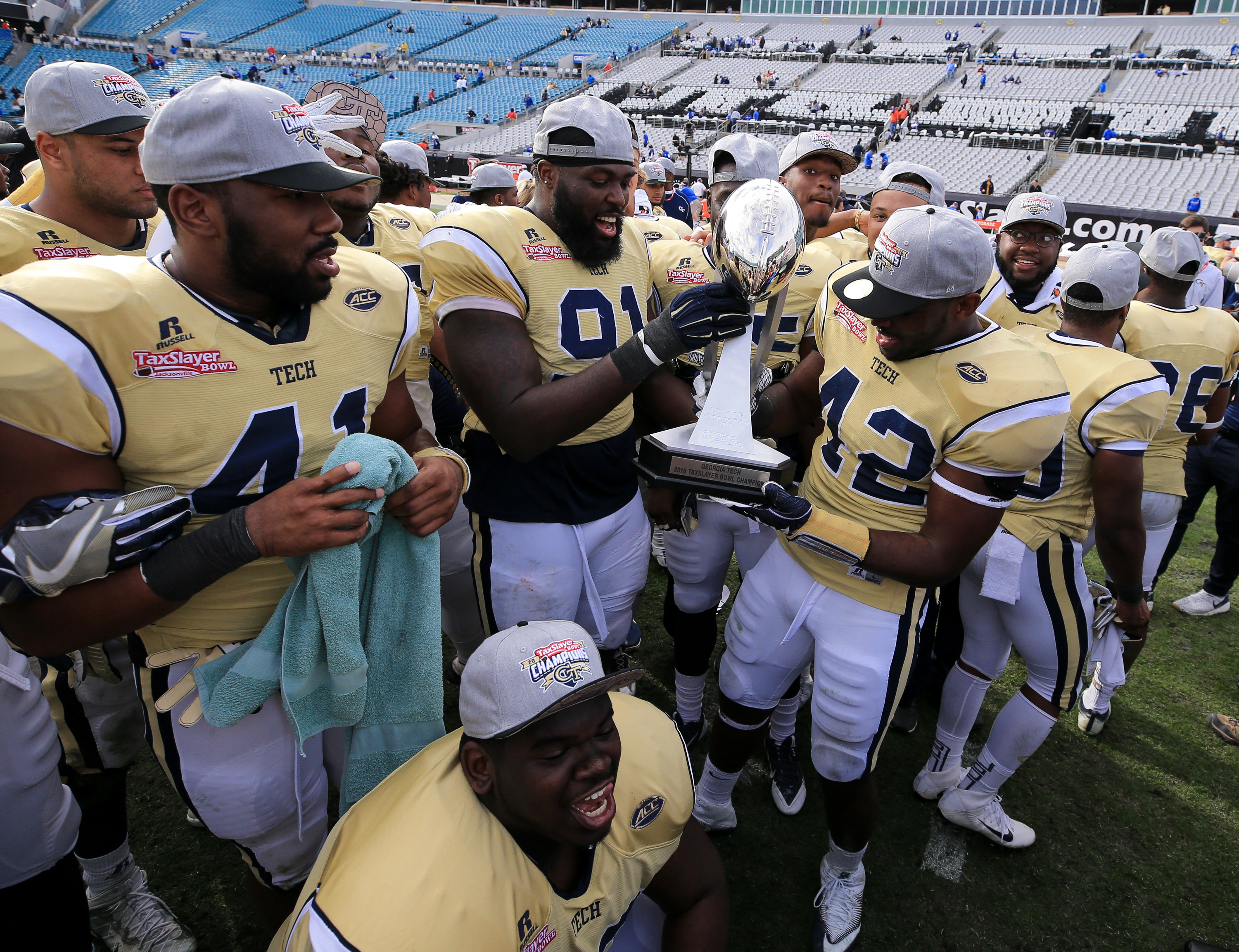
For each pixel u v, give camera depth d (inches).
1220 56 982.4
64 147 77.8
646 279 86.6
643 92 1069.8
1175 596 156.3
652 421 99.5
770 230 59.2
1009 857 94.6
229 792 55.9
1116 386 80.8
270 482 52.4
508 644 47.3
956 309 64.2
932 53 1091.3
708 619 103.0
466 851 46.7
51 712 66.8
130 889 78.4
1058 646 87.7
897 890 89.5
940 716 100.4
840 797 78.0
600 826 48.1
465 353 72.9
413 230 122.2
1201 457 140.9
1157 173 711.7
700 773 104.7
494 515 84.0
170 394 47.4
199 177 44.4
